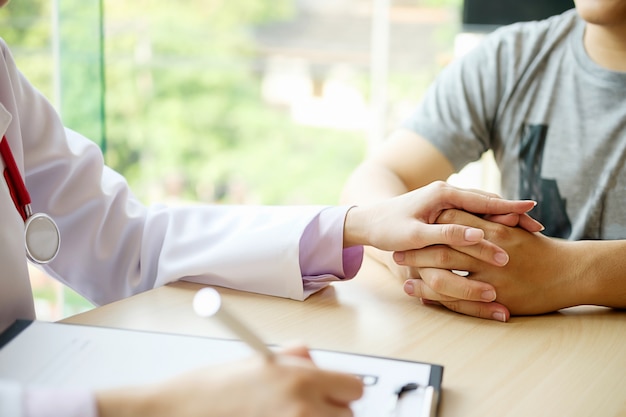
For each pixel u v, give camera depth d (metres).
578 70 1.34
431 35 4.60
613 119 1.31
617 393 0.65
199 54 5.83
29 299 0.84
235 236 0.92
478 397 0.64
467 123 1.39
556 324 0.83
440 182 0.93
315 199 5.97
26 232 0.83
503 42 1.42
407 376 0.63
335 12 5.67
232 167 5.96
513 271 0.85
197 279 0.92
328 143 5.86
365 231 0.91
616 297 0.86
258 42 5.82
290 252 0.88
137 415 0.51
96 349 0.66
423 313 0.85
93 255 0.97
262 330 0.78
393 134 1.43
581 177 1.33
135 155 5.38
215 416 0.50
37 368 0.62
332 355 0.67
